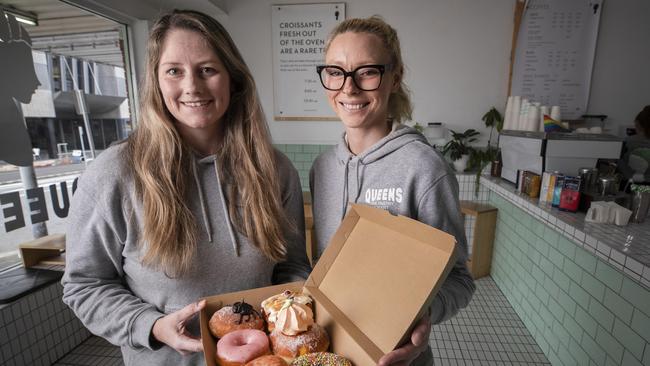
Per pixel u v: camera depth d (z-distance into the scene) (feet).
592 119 8.62
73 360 5.88
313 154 10.02
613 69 8.53
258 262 2.69
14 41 5.39
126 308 2.32
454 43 8.90
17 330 5.17
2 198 5.43
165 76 2.37
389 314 1.97
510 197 7.09
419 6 8.83
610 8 8.25
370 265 2.27
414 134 2.87
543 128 7.13
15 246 5.77
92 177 2.41
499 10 8.61
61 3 6.15
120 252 2.55
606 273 4.51
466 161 9.18
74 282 2.48
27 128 5.67
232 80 2.74
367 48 2.53
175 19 2.35
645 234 4.59
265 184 2.78
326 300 2.33
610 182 5.44
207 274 2.56
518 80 8.79
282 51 9.43
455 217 2.63
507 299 7.80
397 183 2.68
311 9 9.11
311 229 8.64
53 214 6.20
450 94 9.16
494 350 6.18
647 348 3.78
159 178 2.46
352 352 1.96
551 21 8.38
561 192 5.73
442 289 2.46
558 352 5.62
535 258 6.56
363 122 2.73
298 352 2.01
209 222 2.59
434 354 6.08
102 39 7.30
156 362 2.42
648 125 6.45
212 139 2.81
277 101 9.75
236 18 9.39
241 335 2.08
